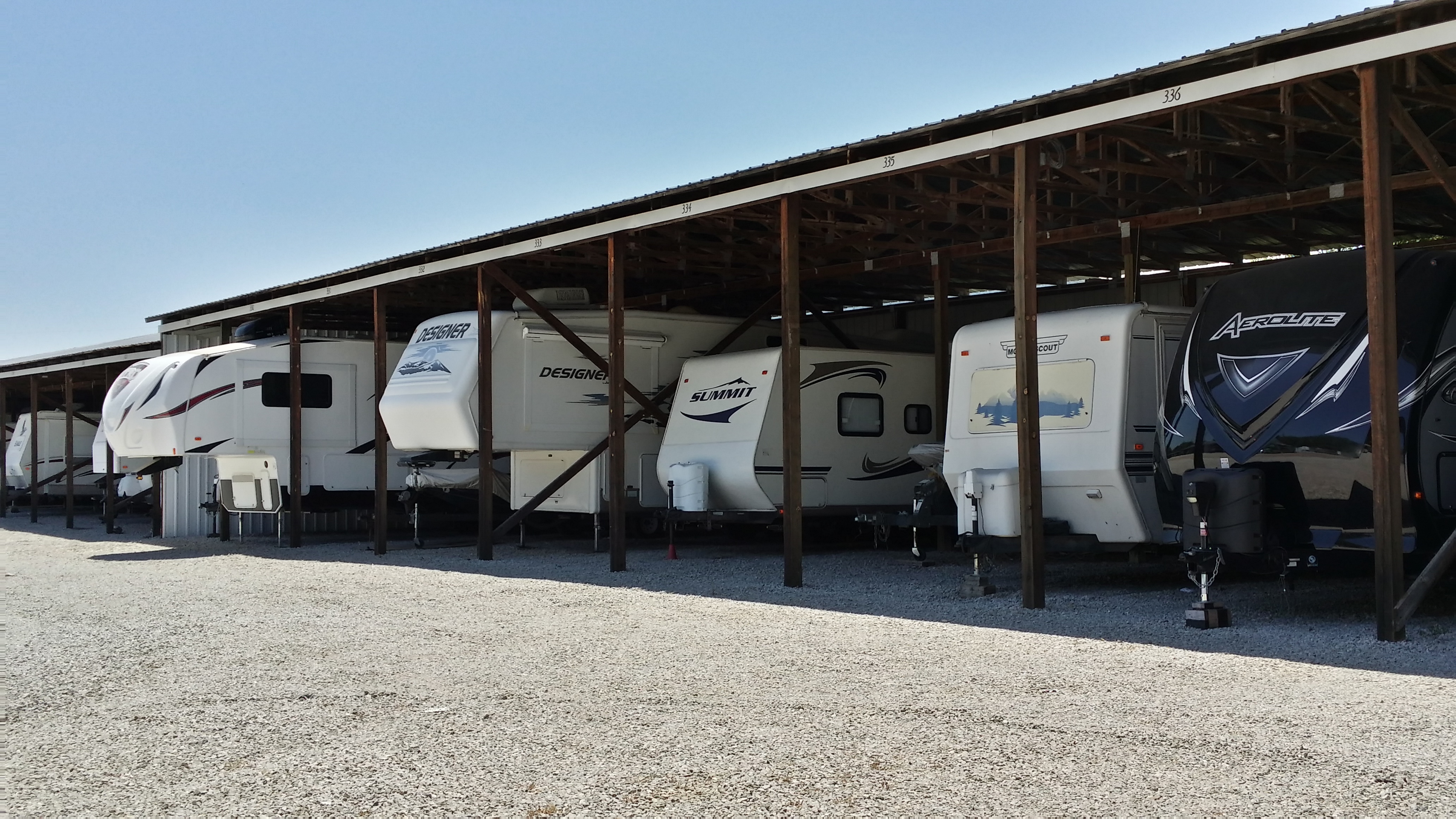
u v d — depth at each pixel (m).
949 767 4.84
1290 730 5.28
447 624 9.11
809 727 5.54
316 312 20.88
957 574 12.26
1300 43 7.79
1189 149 11.36
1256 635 7.98
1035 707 5.84
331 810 4.48
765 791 4.58
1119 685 6.34
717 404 15.12
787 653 7.49
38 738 5.72
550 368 15.98
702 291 17.61
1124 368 10.68
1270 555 8.84
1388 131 7.47
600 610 9.73
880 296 19.86
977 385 11.79
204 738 5.63
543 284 18.33
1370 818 4.10
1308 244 15.35
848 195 12.48
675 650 7.68
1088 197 13.70
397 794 4.66
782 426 14.56
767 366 14.66
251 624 9.30
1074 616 9.00
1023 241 9.42
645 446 16.48
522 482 16.94
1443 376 8.79
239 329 20.88
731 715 5.82
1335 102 9.21
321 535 20.48
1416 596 7.58
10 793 4.79
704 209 11.89
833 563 13.68
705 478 14.73
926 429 15.88
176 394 17.50
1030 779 4.64
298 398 17.50
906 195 12.40
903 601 10.13
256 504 18.36
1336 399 8.75
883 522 12.91
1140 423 10.70
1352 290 9.06
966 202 12.63
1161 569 12.47
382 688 6.66
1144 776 4.64
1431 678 6.39
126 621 9.70
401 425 15.91
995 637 8.02
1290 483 8.88
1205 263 16.59
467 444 15.30
